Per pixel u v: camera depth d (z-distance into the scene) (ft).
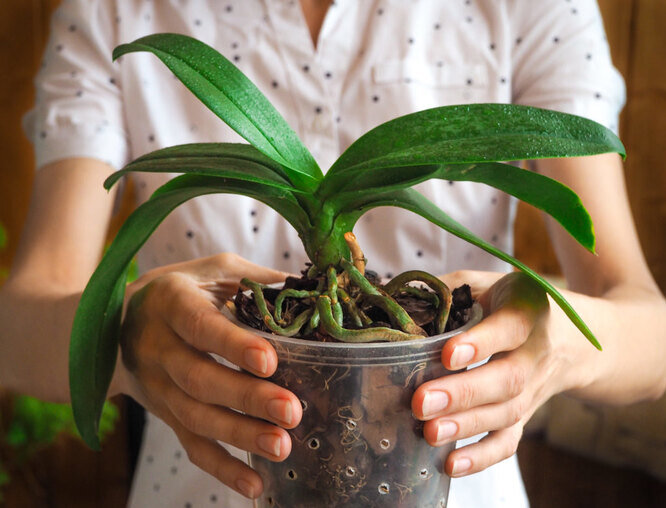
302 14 2.14
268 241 2.17
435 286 1.04
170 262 2.22
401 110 2.10
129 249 1.07
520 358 1.05
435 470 1.04
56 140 2.05
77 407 1.13
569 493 4.04
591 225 0.97
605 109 2.06
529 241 4.40
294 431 0.99
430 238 2.13
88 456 4.60
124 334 1.18
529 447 4.26
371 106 2.12
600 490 4.01
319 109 2.14
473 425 1.01
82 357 1.11
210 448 1.11
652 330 1.50
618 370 1.41
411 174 0.98
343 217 1.05
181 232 2.16
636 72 4.18
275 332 0.98
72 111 2.09
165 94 2.19
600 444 3.98
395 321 1.00
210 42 2.18
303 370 0.95
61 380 1.60
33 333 1.62
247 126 0.95
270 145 0.98
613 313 1.44
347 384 0.94
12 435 3.94
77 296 1.59
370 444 0.98
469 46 2.13
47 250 1.88
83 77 2.14
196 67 0.94
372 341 0.94
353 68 2.14
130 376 1.27
